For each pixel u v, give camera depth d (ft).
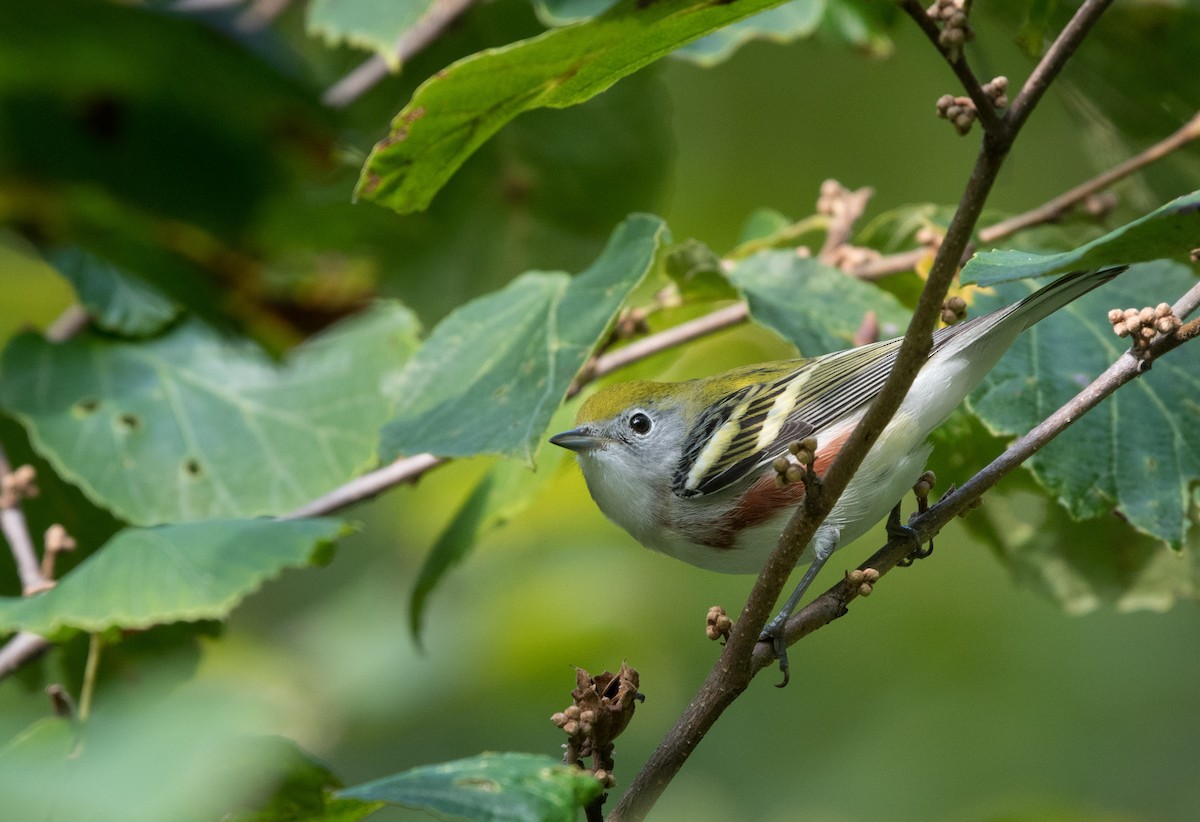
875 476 25.90
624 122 41.47
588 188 41.83
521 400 26.99
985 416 27.89
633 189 42.04
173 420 33.71
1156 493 27.32
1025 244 33.60
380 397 34.27
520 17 40.96
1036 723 49.16
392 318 35.45
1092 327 29.73
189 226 12.68
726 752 48.83
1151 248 16.75
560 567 49.37
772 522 29.12
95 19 10.27
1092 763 48.34
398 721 47.24
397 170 18.49
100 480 32.45
